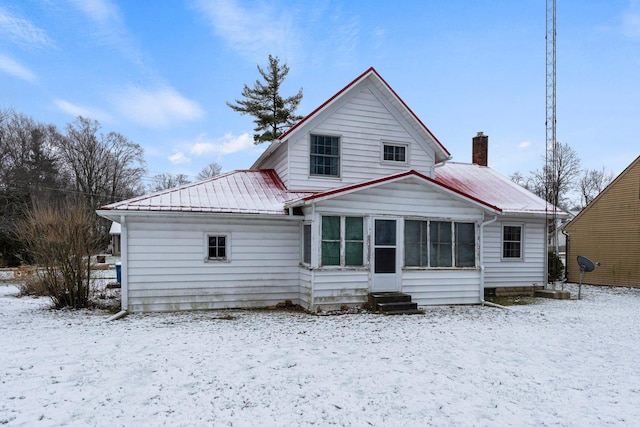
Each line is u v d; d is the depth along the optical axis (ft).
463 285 39.91
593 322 32.83
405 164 46.14
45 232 35.86
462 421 14.43
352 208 35.99
